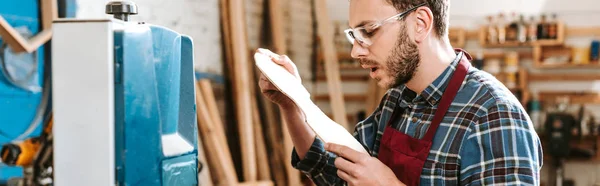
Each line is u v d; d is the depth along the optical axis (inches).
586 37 267.7
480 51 278.2
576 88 270.5
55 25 47.8
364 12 64.0
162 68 54.6
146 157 51.3
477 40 278.8
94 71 47.5
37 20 117.0
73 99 47.9
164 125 55.5
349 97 287.4
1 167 95.0
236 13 194.4
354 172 62.4
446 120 65.9
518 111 63.2
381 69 65.5
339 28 286.4
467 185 63.2
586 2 267.3
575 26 269.0
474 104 64.6
